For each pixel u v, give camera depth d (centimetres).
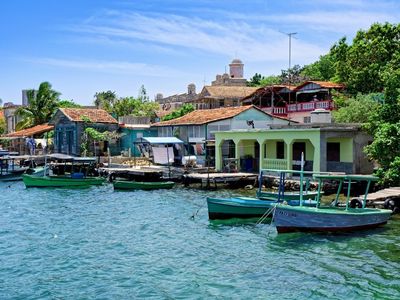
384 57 4525
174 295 1395
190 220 2458
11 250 1902
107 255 1814
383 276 1527
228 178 3591
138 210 2797
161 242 2003
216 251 1845
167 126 5038
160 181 4069
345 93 4712
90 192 3700
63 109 5775
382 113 2712
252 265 1659
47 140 6172
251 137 3741
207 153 4388
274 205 2198
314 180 3100
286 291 1414
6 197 3506
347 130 3180
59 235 2159
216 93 6700
